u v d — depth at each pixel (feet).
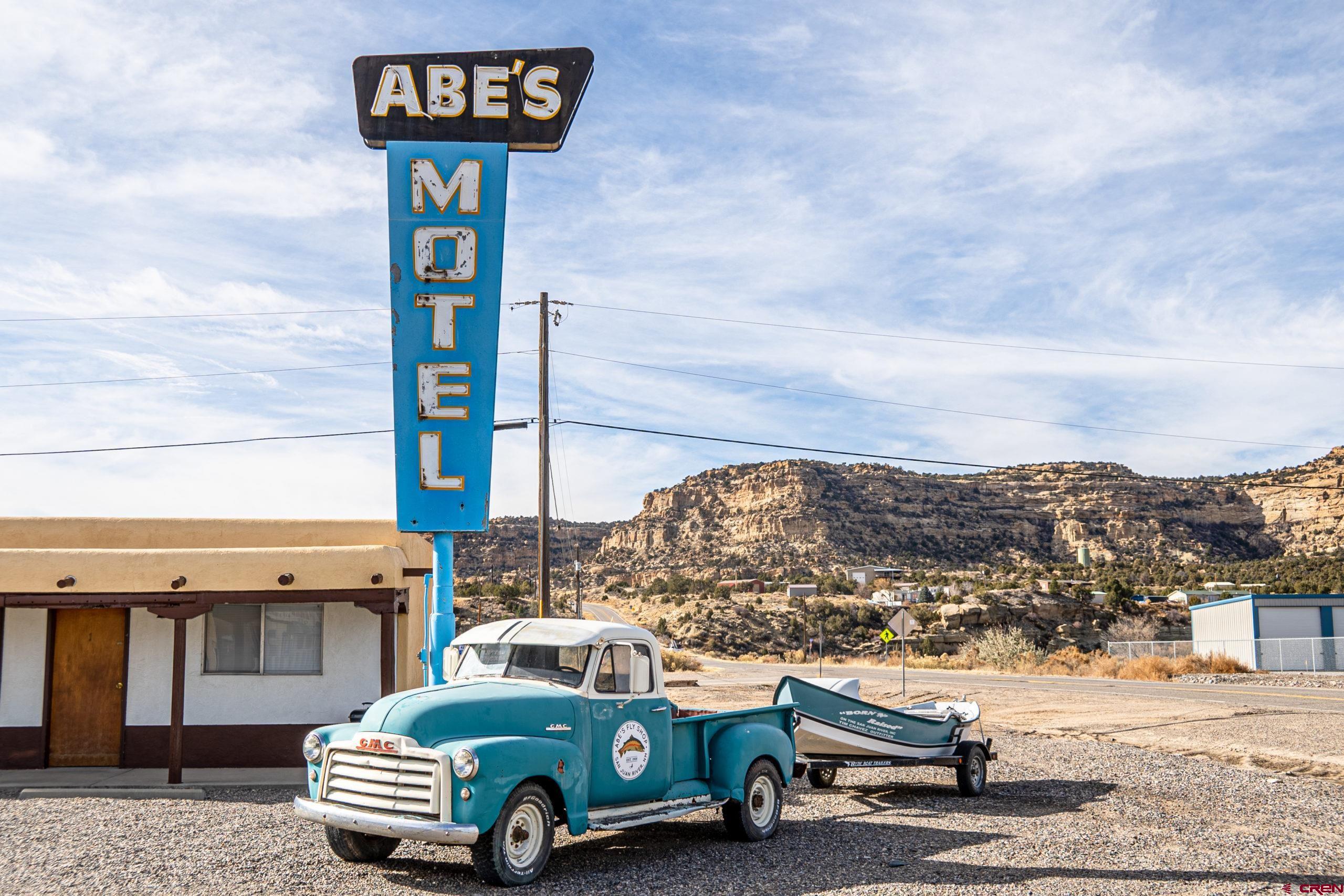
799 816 37.63
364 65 46.24
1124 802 40.68
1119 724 71.41
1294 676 135.44
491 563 574.97
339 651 49.34
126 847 30.22
